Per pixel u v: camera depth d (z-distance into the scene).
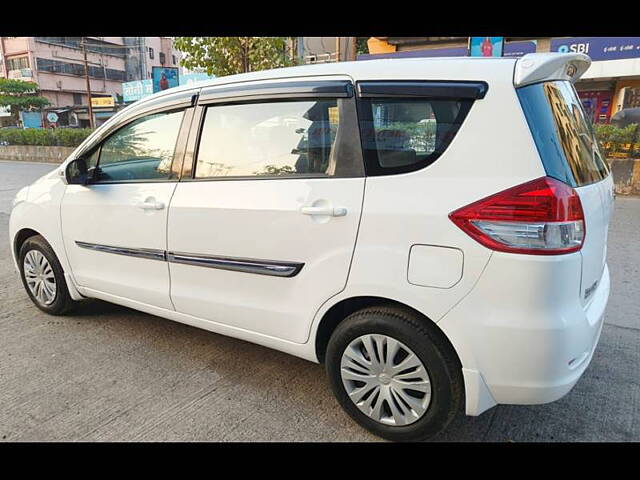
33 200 3.81
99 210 3.33
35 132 22.52
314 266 2.42
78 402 2.77
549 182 1.95
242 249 2.66
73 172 3.35
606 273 2.74
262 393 2.85
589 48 13.45
